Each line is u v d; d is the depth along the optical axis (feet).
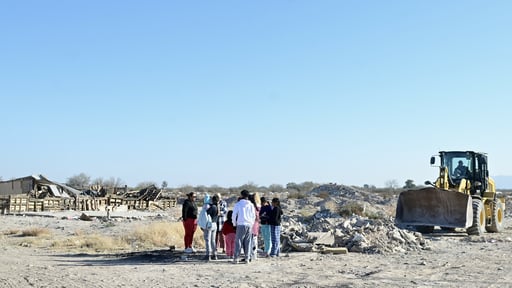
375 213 124.88
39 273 43.32
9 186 170.09
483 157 89.66
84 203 156.25
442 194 79.20
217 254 55.77
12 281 39.40
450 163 89.66
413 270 47.03
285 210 153.99
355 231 64.18
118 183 290.15
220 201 55.72
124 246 66.69
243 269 46.39
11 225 101.76
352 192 219.41
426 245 64.39
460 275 44.50
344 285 39.34
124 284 39.04
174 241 70.23
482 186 88.89
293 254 56.70
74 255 57.57
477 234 80.07
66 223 107.34
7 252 59.77
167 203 182.70
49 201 150.10
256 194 53.88
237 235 49.78
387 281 41.37
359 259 53.88
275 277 42.60
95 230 91.66
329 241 61.46
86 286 37.96
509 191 321.73
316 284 39.68
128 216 125.70
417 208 81.10
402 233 65.46
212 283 39.75
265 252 54.54
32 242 71.26
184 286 38.52
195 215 55.26
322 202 175.32
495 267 49.16
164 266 47.91
